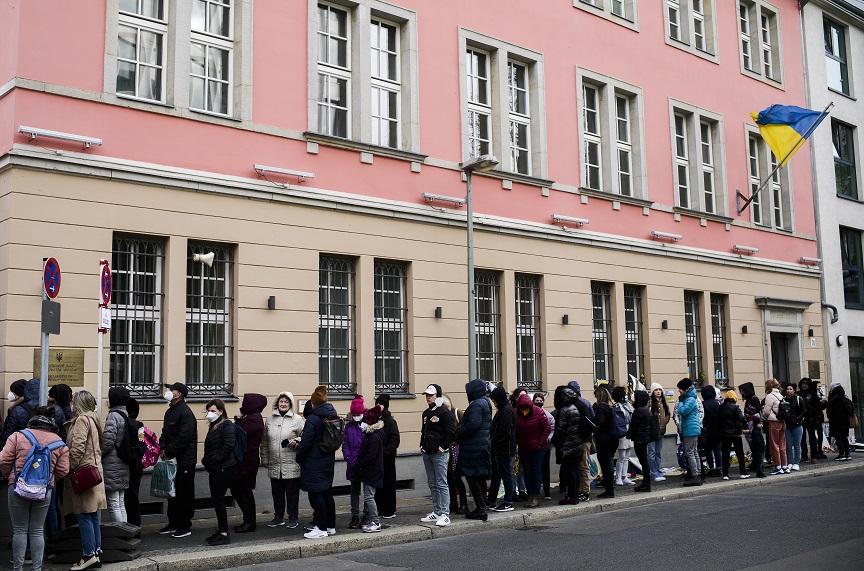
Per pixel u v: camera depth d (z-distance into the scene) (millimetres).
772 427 17734
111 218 11797
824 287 26156
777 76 25672
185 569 8992
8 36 11492
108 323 10000
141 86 12703
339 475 13781
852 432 26266
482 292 16812
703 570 8492
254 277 13180
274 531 10984
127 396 9945
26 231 11047
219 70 13570
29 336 10945
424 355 15383
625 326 19734
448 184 16188
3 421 10531
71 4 11766
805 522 11367
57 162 11352
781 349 24859
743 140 23922
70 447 8539
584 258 18672
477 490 11695
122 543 8961
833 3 27531
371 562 9406
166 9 13023
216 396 12625
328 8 15086
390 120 15766
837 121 27969
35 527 8125
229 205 13023
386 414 11906
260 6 13789
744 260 23125
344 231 14422
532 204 17734
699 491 14961
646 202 20328
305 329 13680
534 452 12906
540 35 18422
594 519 12273
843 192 27891
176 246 12398
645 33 21203
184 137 12672
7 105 11281
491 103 17500
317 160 14219
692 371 21547
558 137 18500
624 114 20766
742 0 25062
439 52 16391
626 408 15805
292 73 14078
